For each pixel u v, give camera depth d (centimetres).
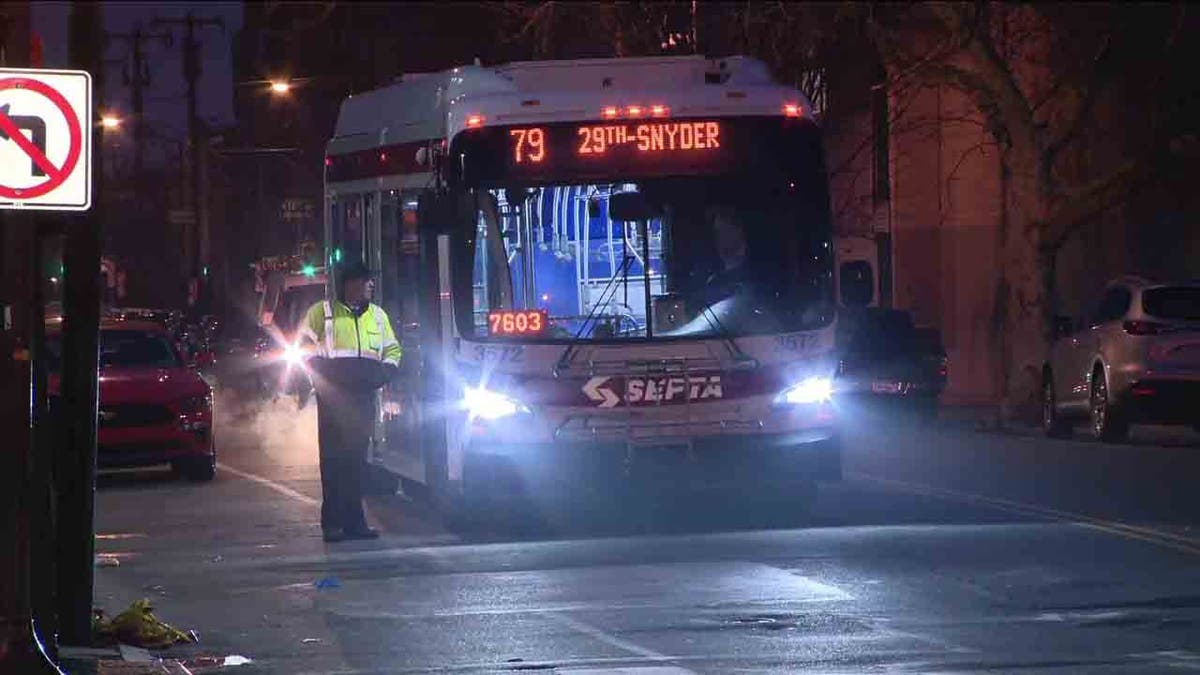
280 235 16875
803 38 8194
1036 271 7669
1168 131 7644
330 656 2658
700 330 3916
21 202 2217
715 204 3925
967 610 2873
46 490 2525
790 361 3928
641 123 3919
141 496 5097
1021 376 7669
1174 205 8412
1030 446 6178
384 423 4712
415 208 4256
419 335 4222
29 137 2227
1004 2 8306
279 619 2995
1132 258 8738
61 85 2239
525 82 3991
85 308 2686
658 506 4391
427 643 2731
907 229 9862
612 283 3912
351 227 4862
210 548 3944
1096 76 7688
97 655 2619
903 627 2745
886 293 9981
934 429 7394
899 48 8038
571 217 3912
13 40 2250
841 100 10094
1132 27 8531
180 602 3219
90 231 2678
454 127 3903
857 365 7719
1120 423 6225
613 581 3250
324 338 3950
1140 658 2480
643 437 3888
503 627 2841
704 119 3928
